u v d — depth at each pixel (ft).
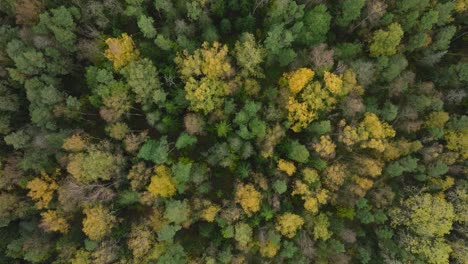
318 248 151.74
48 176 148.87
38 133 147.84
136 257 144.97
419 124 154.51
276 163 151.84
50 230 150.61
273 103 150.51
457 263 159.22
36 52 141.49
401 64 150.00
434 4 156.04
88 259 144.77
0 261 154.20
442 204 151.43
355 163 151.02
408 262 156.56
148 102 149.79
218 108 149.28
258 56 142.20
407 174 165.17
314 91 142.82
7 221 149.69
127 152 153.17
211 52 138.72
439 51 163.43
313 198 144.25
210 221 152.46
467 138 153.58
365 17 155.22
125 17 157.89
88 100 157.07
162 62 155.94
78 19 149.18
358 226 164.76
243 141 150.41
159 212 147.74
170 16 151.23
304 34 152.46
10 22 155.22
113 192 146.51
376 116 149.28
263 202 149.79
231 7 155.33
